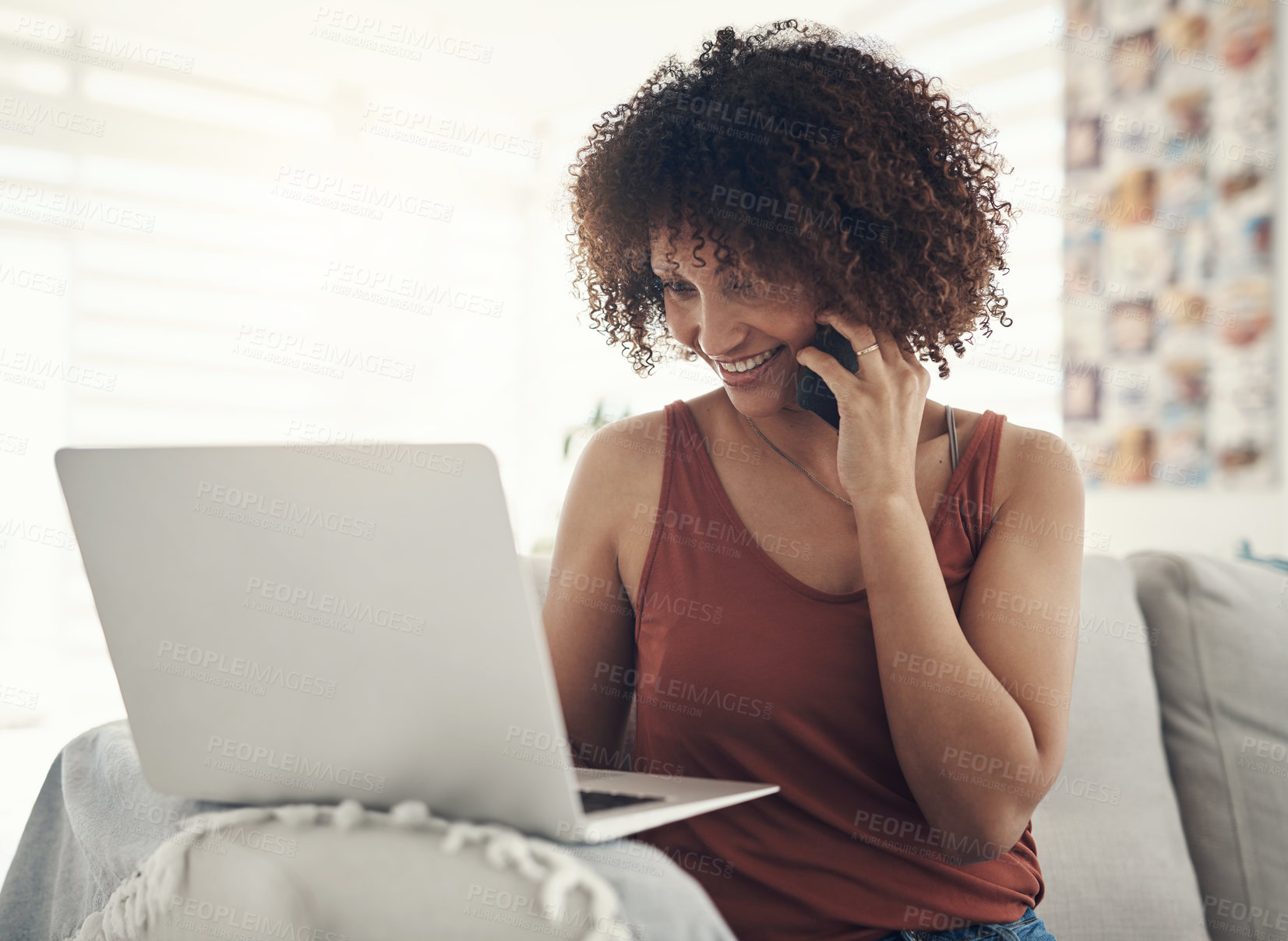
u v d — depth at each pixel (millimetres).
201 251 4660
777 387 983
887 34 3619
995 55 3172
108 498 684
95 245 4387
